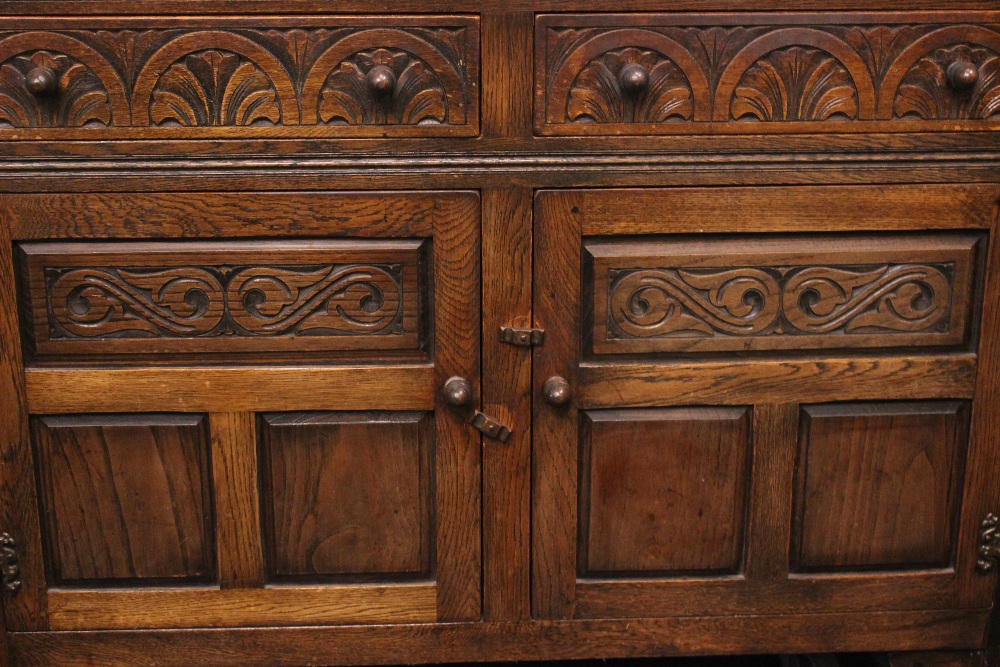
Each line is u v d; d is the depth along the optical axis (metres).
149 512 1.24
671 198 1.18
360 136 1.15
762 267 1.21
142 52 1.12
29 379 1.19
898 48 1.16
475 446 1.24
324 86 1.14
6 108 1.13
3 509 1.22
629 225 1.19
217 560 1.26
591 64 1.15
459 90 1.15
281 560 1.27
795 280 1.21
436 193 1.17
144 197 1.15
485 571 1.28
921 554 1.31
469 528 1.26
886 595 1.31
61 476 1.23
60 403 1.20
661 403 1.24
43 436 1.21
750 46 1.15
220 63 1.13
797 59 1.16
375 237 1.18
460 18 1.13
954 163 1.19
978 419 1.26
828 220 1.20
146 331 1.19
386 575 1.29
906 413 1.26
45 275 1.17
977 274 1.23
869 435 1.26
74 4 1.10
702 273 1.21
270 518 1.26
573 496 1.26
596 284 1.20
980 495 1.28
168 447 1.23
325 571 1.28
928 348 1.24
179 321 1.19
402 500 1.26
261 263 1.18
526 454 1.25
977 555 1.30
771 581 1.30
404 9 1.12
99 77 1.12
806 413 1.25
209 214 1.16
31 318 1.18
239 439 1.23
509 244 1.18
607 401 1.23
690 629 1.31
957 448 1.27
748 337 1.23
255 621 1.29
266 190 1.16
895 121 1.18
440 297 1.20
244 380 1.21
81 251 1.17
